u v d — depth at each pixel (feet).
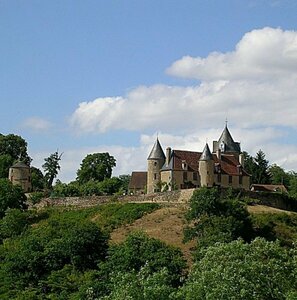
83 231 342.44
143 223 383.24
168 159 449.48
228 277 216.54
